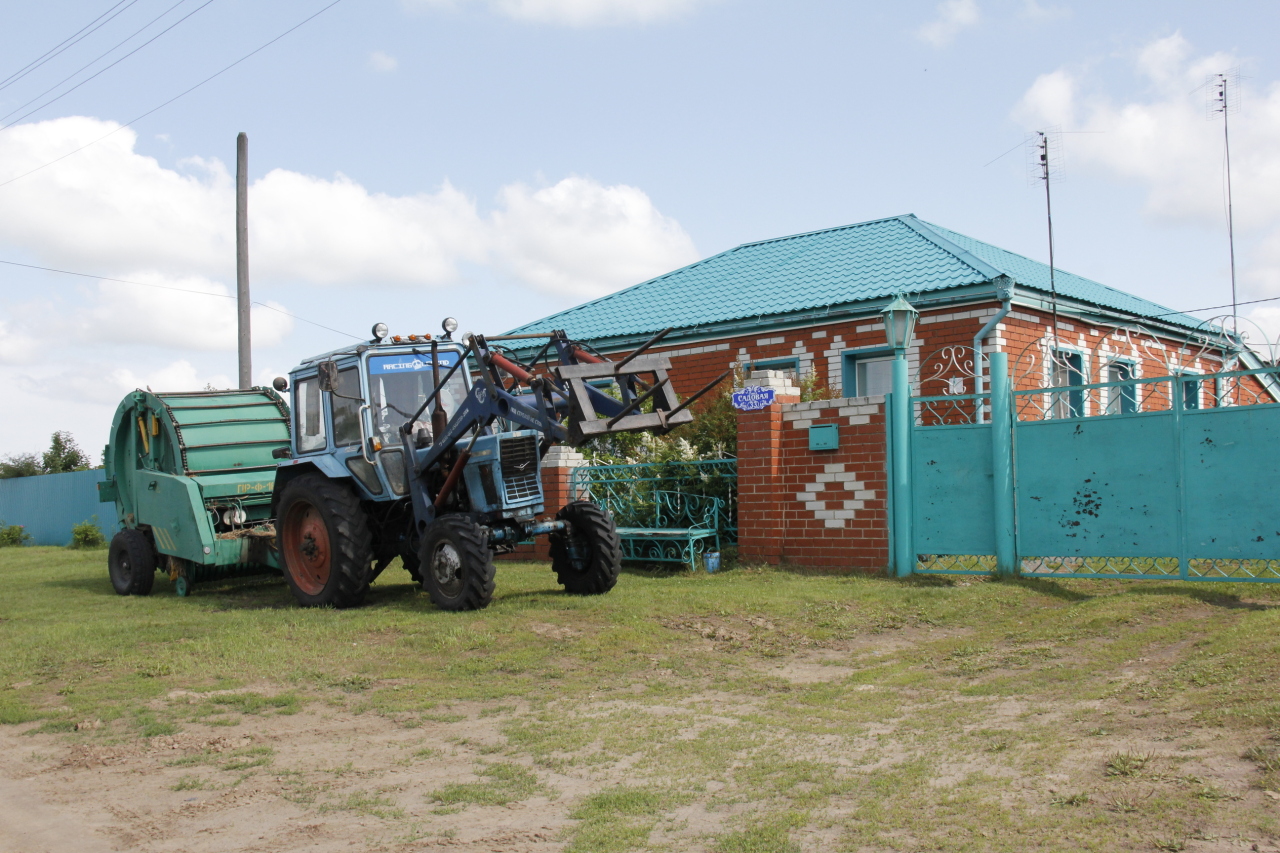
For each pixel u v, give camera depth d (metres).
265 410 13.47
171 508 12.05
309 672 7.50
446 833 4.38
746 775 5.00
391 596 10.91
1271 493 8.80
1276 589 8.57
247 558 11.64
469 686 7.11
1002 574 10.11
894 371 10.90
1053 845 3.81
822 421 11.42
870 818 4.28
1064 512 9.87
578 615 9.00
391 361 10.46
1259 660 5.92
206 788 5.14
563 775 5.16
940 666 7.32
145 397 12.90
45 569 16.88
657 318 18.30
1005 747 5.14
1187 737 4.87
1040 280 16.14
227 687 7.21
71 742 6.08
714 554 11.79
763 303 16.81
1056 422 9.94
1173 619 7.90
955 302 14.49
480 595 9.19
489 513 9.75
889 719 6.00
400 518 10.84
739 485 12.05
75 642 8.63
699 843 4.14
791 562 11.65
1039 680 6.65
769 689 6.96
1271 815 3.83
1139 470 9.47
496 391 9.24
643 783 4.96
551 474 13.80
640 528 12.59
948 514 10.55
